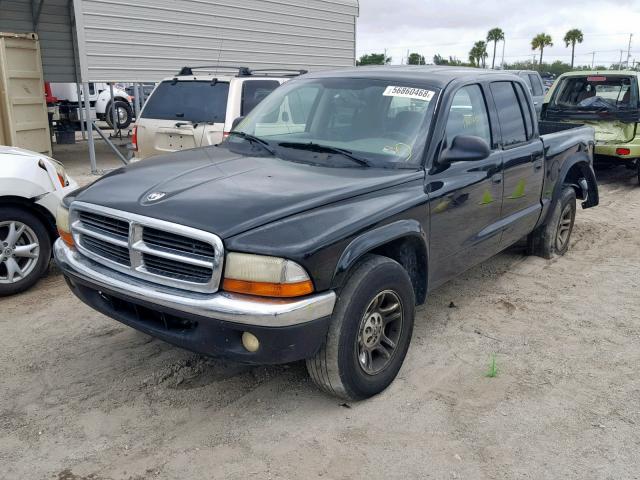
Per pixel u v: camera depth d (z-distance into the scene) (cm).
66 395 367
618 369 411
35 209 532
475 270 612
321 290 312
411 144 407
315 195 337
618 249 699
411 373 400
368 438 328
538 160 550
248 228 304
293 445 321
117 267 340
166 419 343
